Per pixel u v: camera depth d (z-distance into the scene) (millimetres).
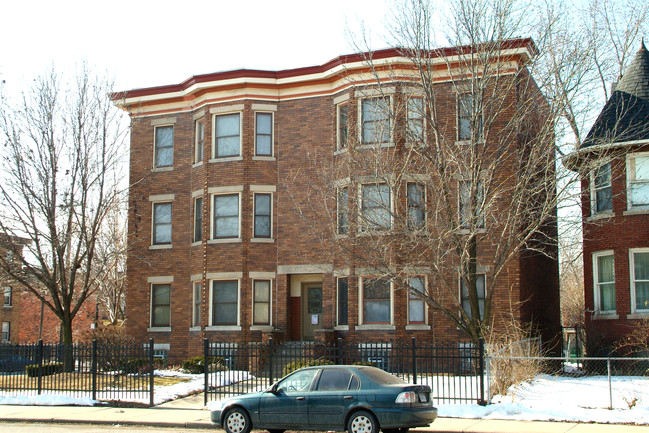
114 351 22641
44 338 54062
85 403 20594
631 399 18047
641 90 26359
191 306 31141
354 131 26094
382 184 24328
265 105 30641
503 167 24578
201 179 31188
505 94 22391
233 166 30328
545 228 29188
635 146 25328
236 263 29750
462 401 18688
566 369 28734
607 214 25875
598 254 26344
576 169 25875
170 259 31906
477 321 22000
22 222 28672
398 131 24141
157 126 33031
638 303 25016
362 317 27672
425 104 24641
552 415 16625
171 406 20141
